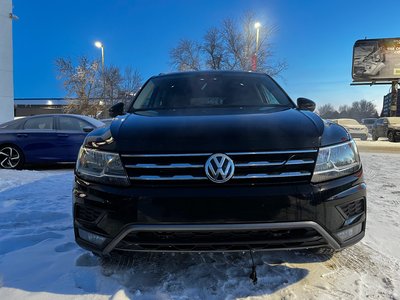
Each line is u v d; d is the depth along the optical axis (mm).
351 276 2646
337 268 2768
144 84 3967
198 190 2221
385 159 10219
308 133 2373
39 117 8680
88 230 2434
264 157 2250
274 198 2193
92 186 2414
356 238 2441
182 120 2643
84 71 35531
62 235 3562
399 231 3654
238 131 2361
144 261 2832
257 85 3744
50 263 2879
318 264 2814
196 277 2598
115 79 36188
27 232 3672
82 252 3072
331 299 2336
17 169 8422
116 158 2354
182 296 2352
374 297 2365
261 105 3295
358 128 23375
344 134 2570
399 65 36844
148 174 2291
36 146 8430
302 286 2492
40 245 3281
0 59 18469
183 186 2252
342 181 2357
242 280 2559
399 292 2432
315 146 2314
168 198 2217
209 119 2631
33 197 5152
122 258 2824
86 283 2545
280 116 2711
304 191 2229
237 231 2215
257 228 2184
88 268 2766
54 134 8484
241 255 2939
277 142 2279
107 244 2346
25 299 2346
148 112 3137
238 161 2242
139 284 2510
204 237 2248
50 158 8461
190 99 3492
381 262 2896
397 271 2744
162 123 2596
